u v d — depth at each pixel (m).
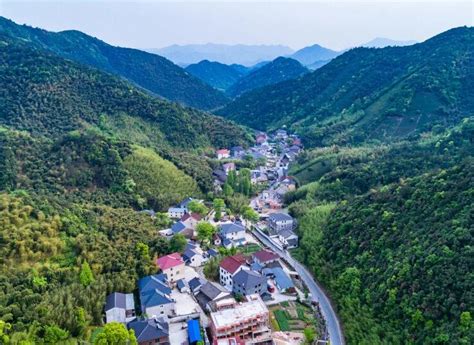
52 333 98.31
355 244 143.12
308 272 156.38
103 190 198.62
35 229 126.69
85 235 137.00
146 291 125.12
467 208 121.06
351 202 173.12
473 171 135.62
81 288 115.44
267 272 149.88
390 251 128.62
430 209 133.38
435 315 98.88
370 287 121.81
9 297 103.81
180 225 179.25
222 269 146.25
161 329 109.44
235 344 105.81
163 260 142.88
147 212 188.75
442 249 111.25
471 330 88.62
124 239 147.50
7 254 116.12
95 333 107.31
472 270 100.94
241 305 120.88
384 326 108.31
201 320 120.88
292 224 194.50
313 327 120.88
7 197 138.50
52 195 171.12
